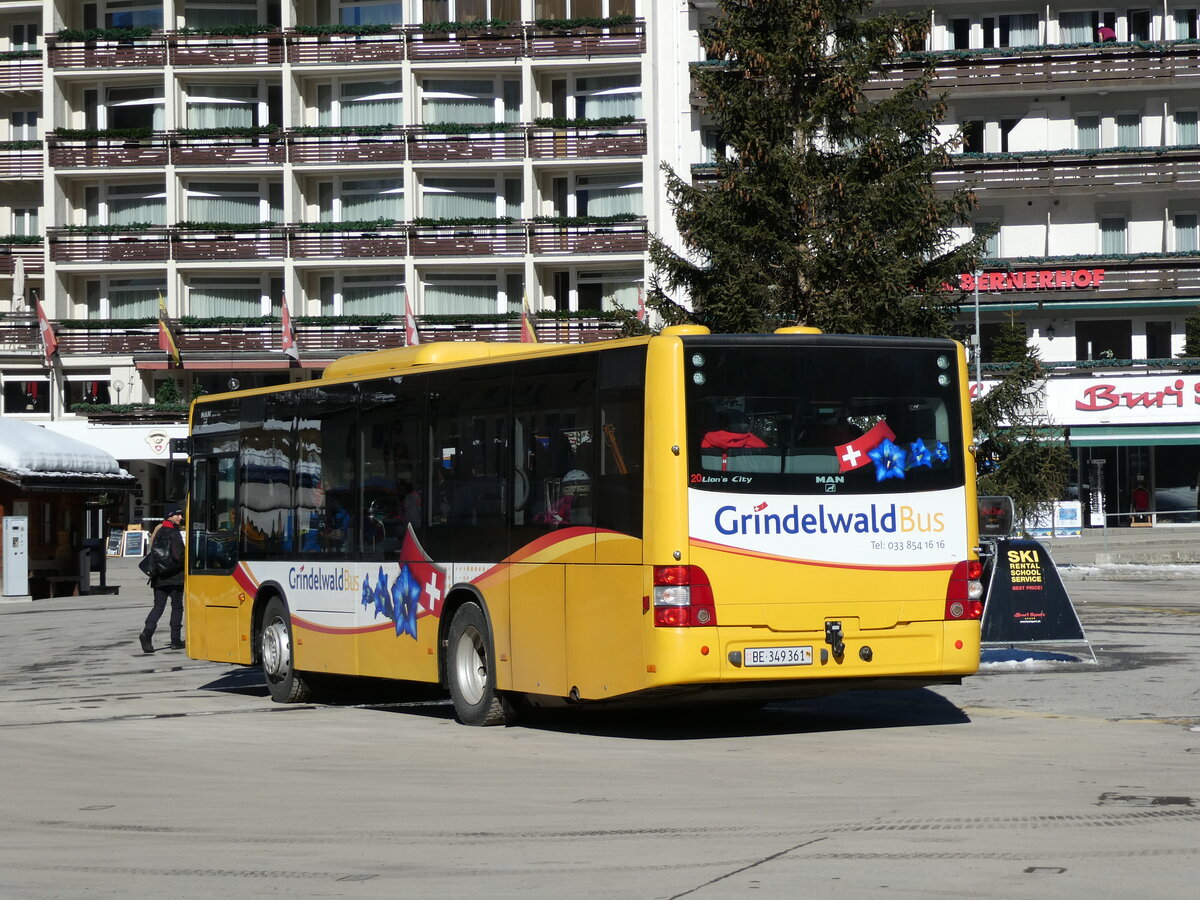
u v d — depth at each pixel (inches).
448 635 561.9
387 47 2342.5
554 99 2362.2
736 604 468.4
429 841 330.6
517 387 527.5
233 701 663.8
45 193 2409.0
